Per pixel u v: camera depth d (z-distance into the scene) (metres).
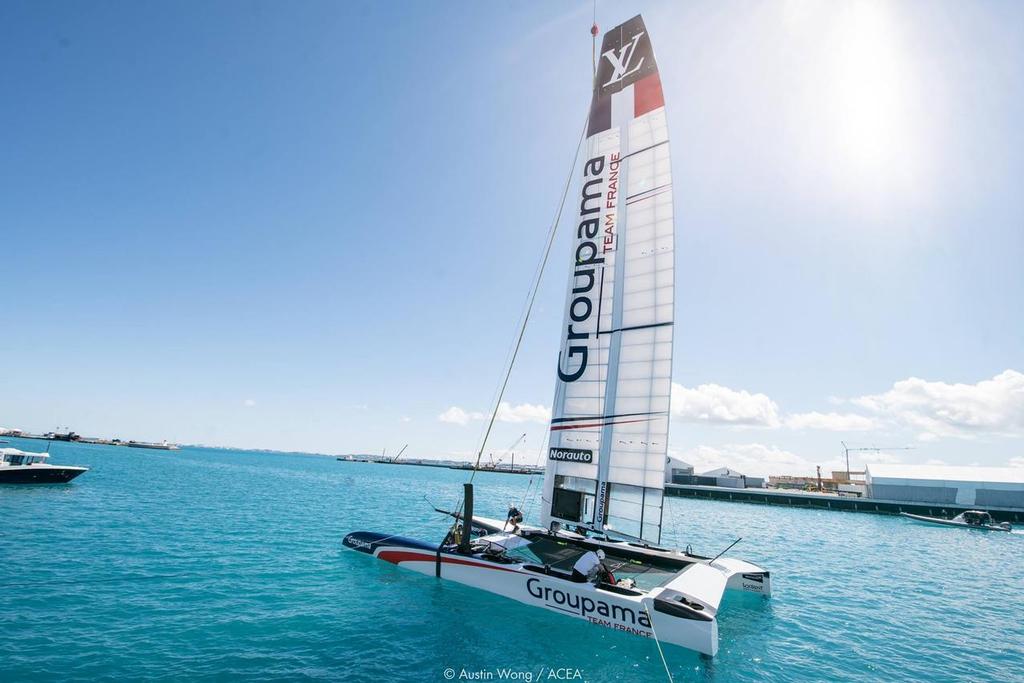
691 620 8.77
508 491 63.56
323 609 10.67
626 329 12.56
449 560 12.45
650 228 12.52
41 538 16.73
